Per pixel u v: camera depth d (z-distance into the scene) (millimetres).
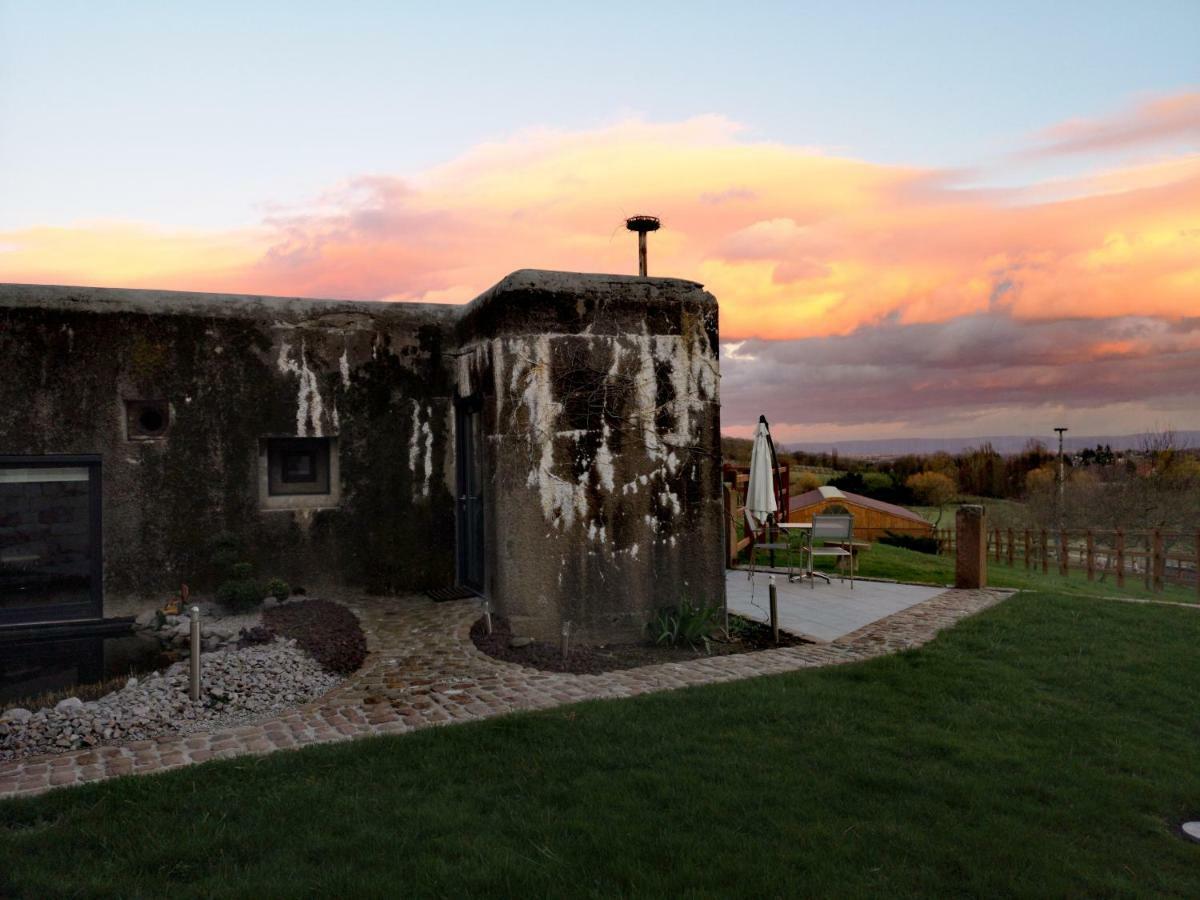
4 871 3275
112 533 8547
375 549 9508
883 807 3990
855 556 13250
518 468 7441
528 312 7453
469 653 7035
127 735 5098
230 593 8297
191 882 3230
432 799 3963
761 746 4711
